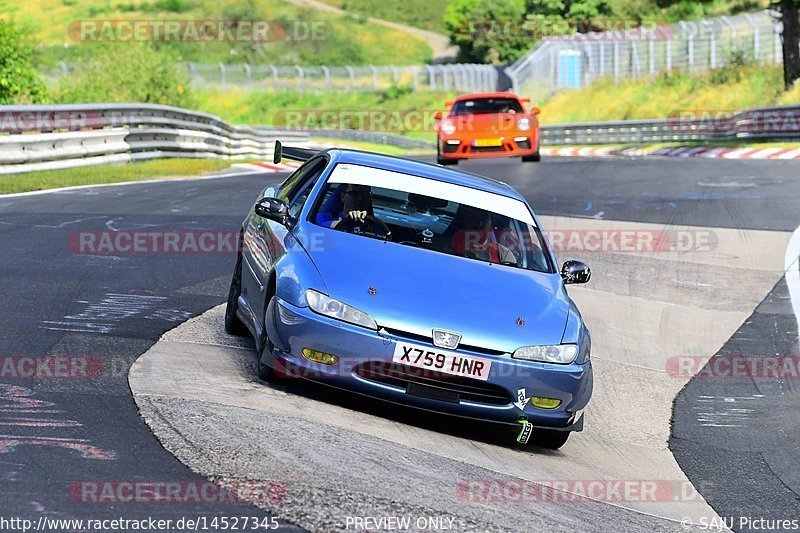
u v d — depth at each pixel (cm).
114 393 1977
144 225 4512
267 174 7831
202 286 3334
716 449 2394
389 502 1566
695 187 6744
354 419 2039
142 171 7188
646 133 13975
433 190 2561
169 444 1697
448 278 2223
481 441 2142
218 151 10025
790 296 3906
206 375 2198
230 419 1869
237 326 2684
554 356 2105
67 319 2638
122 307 2867
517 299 2217
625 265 4359
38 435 1691
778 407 2755
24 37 9625
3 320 2548
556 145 14662
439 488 1698
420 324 2053
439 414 2286
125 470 1560
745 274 4238
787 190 6512
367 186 2506
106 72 11256
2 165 6144
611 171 7919
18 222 4303
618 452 2322
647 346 3303
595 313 3644
